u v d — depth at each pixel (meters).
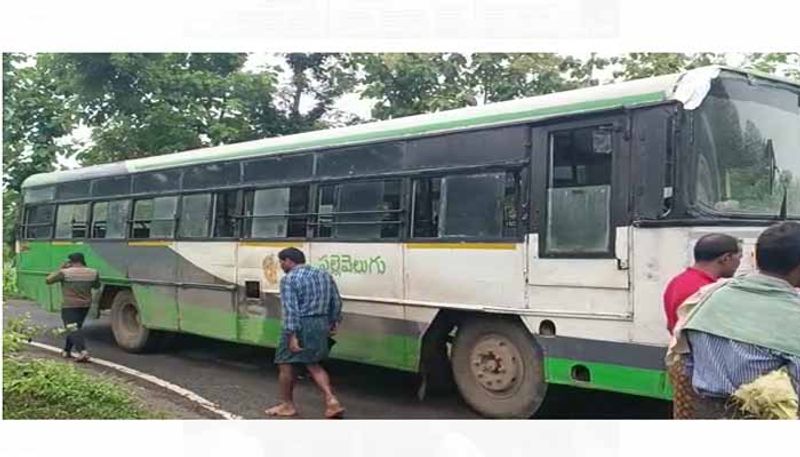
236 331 8.77
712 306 3.29
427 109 13.00
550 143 5.98
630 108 5.48
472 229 6.46
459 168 6.58
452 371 6.98
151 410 6.73
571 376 5.77
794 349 3.09
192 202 9.52
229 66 15.03
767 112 5.67
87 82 13.90
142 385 8.27
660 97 5.34
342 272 7.52
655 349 5.27
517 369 6.26
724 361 3.18
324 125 15.54
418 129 6.93
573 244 5.77
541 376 6.08
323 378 6.60
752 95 5.60
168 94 14.33
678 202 5.22
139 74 14.01
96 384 6.85
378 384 8.09
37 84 15.73
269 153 8.44
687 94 5.20
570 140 5.86
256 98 15.12
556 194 5.90
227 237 8.93
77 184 11.77
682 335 3.46
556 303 5.86
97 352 10.63
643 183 5.39
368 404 7.20
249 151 8.71
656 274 5.29
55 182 12.27
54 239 12.12
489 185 6.37
